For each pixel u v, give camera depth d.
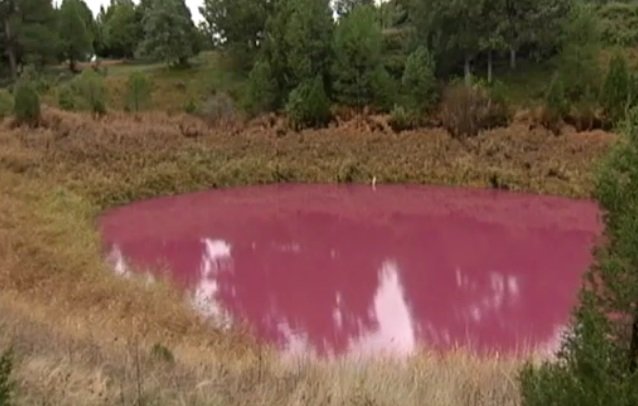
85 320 9.44
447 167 27.38
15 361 5.99
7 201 18.14
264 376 6.95
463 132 29.20
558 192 24.70
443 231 20.12
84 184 23.22
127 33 55.25
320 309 13.51
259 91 34.59
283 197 25.06
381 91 33.22
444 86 34.16
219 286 14.98
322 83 33.25
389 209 23.08
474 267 16.50
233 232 20.17
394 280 15.56
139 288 12.59
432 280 15.52
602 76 35.19
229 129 31.27
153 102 40.88
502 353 10.71
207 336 10.41
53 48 46.38
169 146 28.39
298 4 35.28
